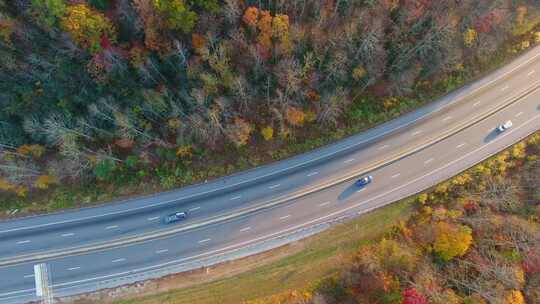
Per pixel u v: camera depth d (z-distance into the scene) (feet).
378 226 246.47
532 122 263.29
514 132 261.85
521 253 225.35
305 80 239.09
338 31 229.66
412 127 262.26
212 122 224.74
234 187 253.85
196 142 249.14
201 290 238.89
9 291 240.73
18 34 208.85
